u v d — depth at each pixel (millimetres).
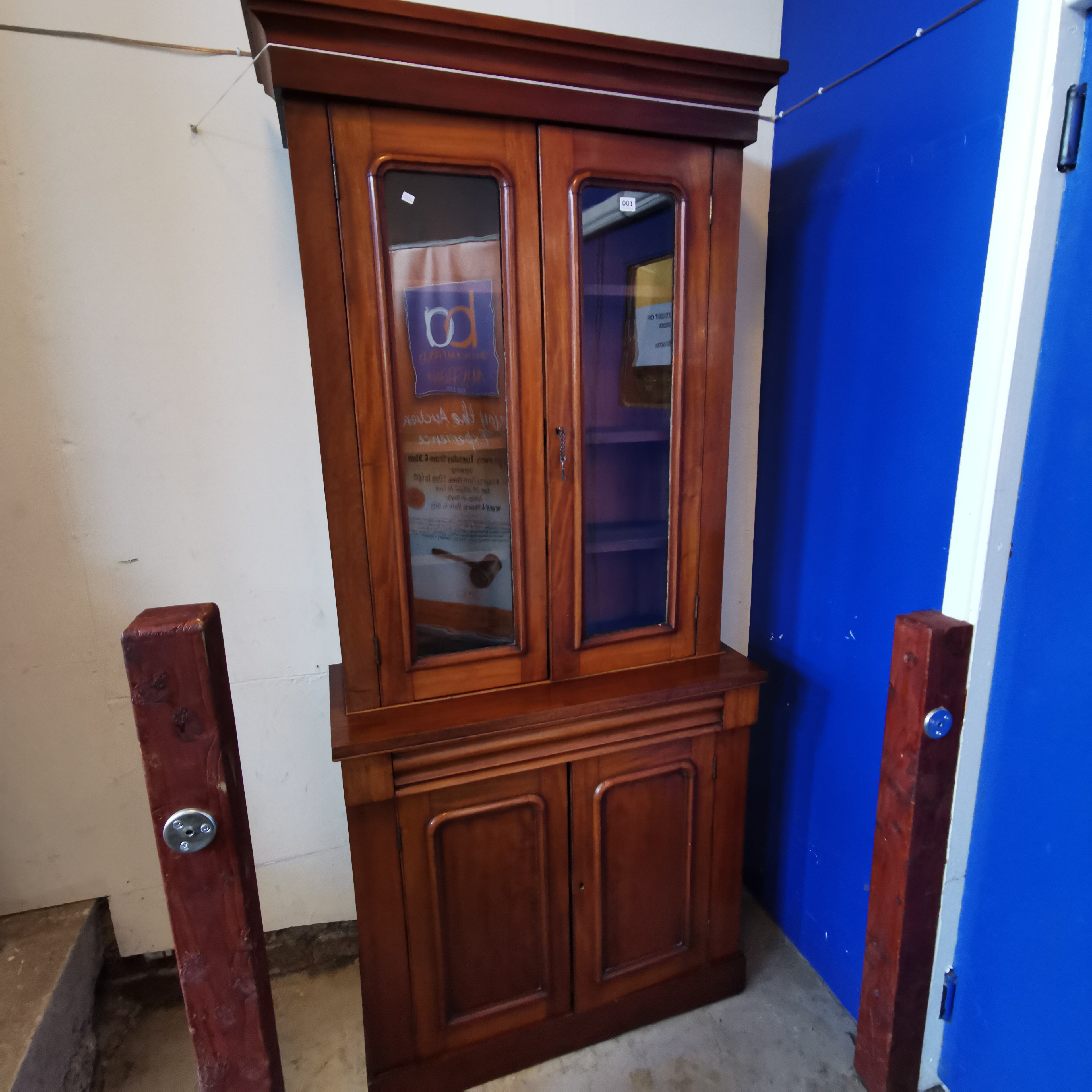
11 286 1126
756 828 1703
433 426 1073
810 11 1302
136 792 1377
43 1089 1124
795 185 1382
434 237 1011
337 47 858
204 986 780
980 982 1125
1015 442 974
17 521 1206
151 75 1121
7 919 1346
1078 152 878
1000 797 1060
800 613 1477
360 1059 1332
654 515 1264
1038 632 980
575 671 1218
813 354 1371
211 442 1271
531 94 958
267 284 1240
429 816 1116
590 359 1146
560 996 1291
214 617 725
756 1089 1256
